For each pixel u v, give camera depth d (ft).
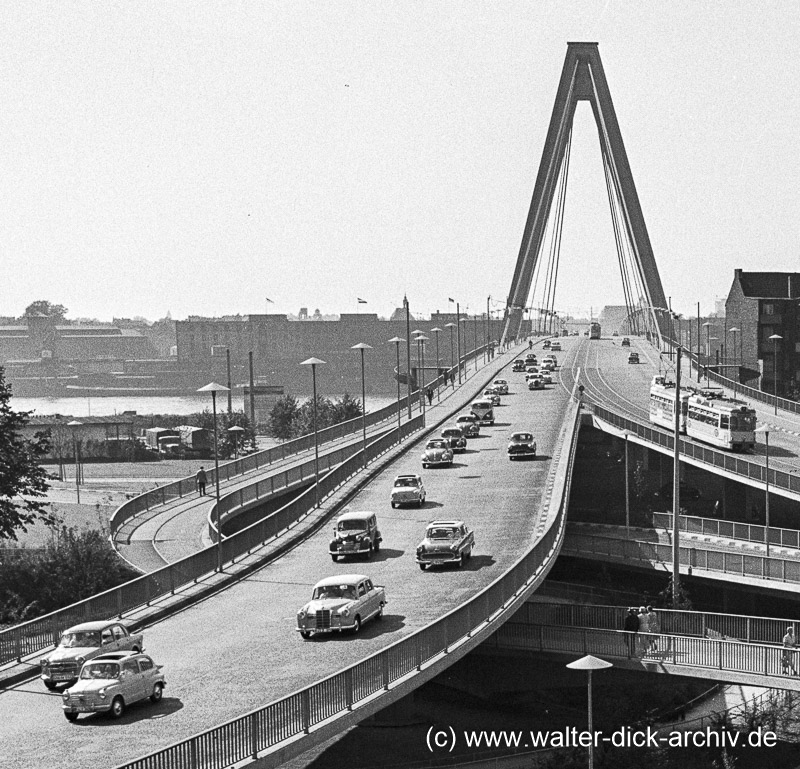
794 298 574.56
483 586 140.67
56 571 184.85
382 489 225.15
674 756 143.84
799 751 147.95
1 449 213.05
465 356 538.88
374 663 97.50
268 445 495.82
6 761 83.92
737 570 200.34
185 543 211.00
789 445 296.92
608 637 148.97
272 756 82.74
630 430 295.28
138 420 611.88
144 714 94.99
